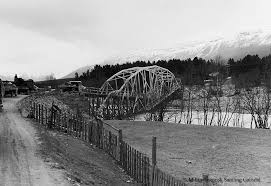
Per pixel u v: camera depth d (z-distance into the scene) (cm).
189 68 17538
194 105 11344
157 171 2020
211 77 13975
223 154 3819
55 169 1923
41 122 3803
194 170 3172
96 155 2886
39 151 2320
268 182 2877
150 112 9281
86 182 1859
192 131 5150
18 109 4869
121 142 2706
